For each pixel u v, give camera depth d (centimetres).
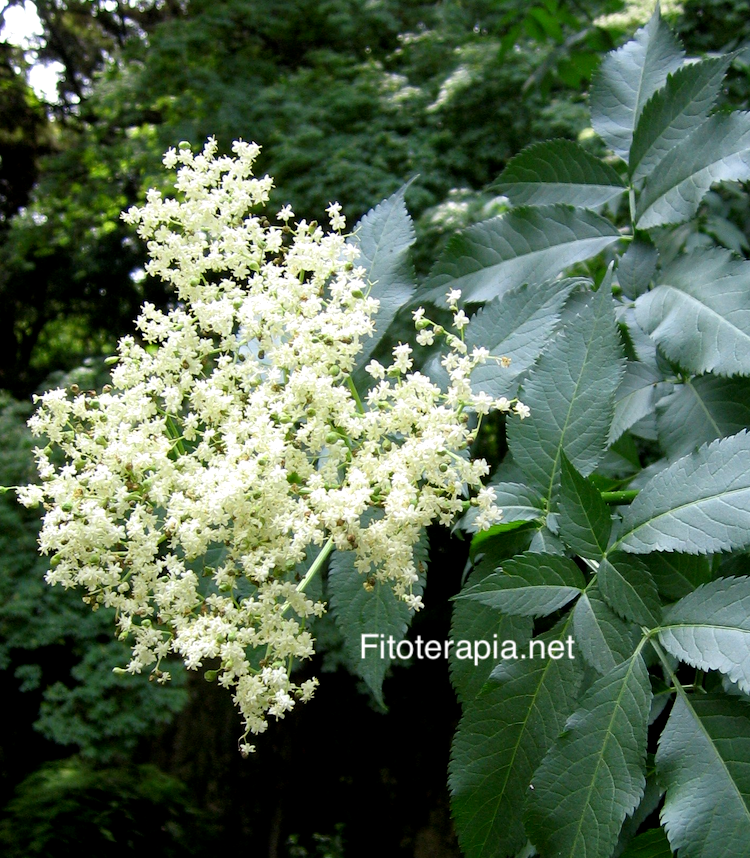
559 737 133
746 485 134
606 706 133
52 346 1602
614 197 188
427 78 1202
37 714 857
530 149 193
